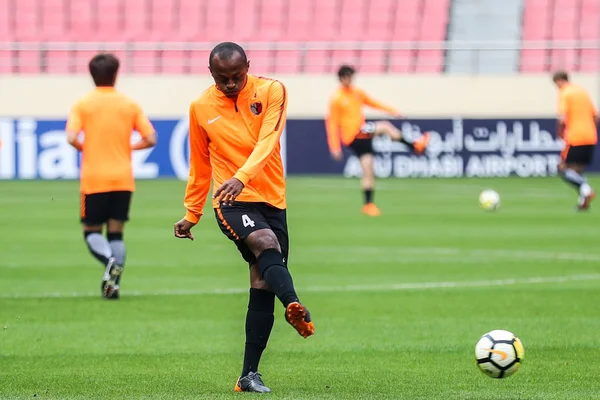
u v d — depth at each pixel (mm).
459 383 22578
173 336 29219
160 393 21406
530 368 24234
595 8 110438
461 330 29922
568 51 108750
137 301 35594
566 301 35000
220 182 21156
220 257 47875
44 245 51812
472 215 65875
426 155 94938
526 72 108750
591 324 30625
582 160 68562
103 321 31656
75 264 45250
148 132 37125
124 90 97188
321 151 95125
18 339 28672
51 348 27359
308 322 19375
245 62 20312
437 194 79875
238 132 20875
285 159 94938
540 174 95438
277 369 24453
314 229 58500
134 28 108812
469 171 94938
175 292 37625
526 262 45312
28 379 23188
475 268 43594
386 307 34156
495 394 21281
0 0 108312
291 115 98500
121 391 21719
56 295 36906
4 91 96625
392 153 95000
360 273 42312
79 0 109062
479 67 105562
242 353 26641
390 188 84875
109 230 36781
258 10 110312
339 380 22984
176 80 97312
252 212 20953
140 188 84062
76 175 92250
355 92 67875
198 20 109625
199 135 21250
